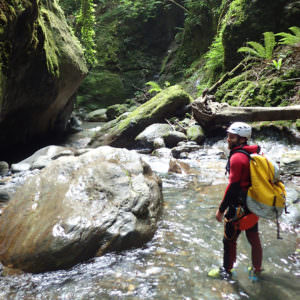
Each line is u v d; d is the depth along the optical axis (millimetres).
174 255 3086
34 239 3045
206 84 12375
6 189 5023
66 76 9266
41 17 7711
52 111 9898
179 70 17453
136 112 9750
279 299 2436
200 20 16516
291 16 9547
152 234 3475
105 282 2658
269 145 7156
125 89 18578
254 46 9305
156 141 8367
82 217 3217
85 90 17859
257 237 2756
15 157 8141
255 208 2496
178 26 19953
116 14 20750
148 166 4754
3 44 5574
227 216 2691
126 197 3572
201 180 5504
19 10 5617
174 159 7074
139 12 20000
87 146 9445
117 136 9211
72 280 2689
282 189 2541
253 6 10023
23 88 7180
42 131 10000
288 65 8703
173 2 18312
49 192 3682
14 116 7840
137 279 2697
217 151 7391
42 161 6648
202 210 4199
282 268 2842
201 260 2998
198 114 8375
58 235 3018
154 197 4062
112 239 3117
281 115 7293
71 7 19391
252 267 2805
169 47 19828
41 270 2812
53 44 8703
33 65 7109
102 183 3730
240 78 9469
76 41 10836
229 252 2746
